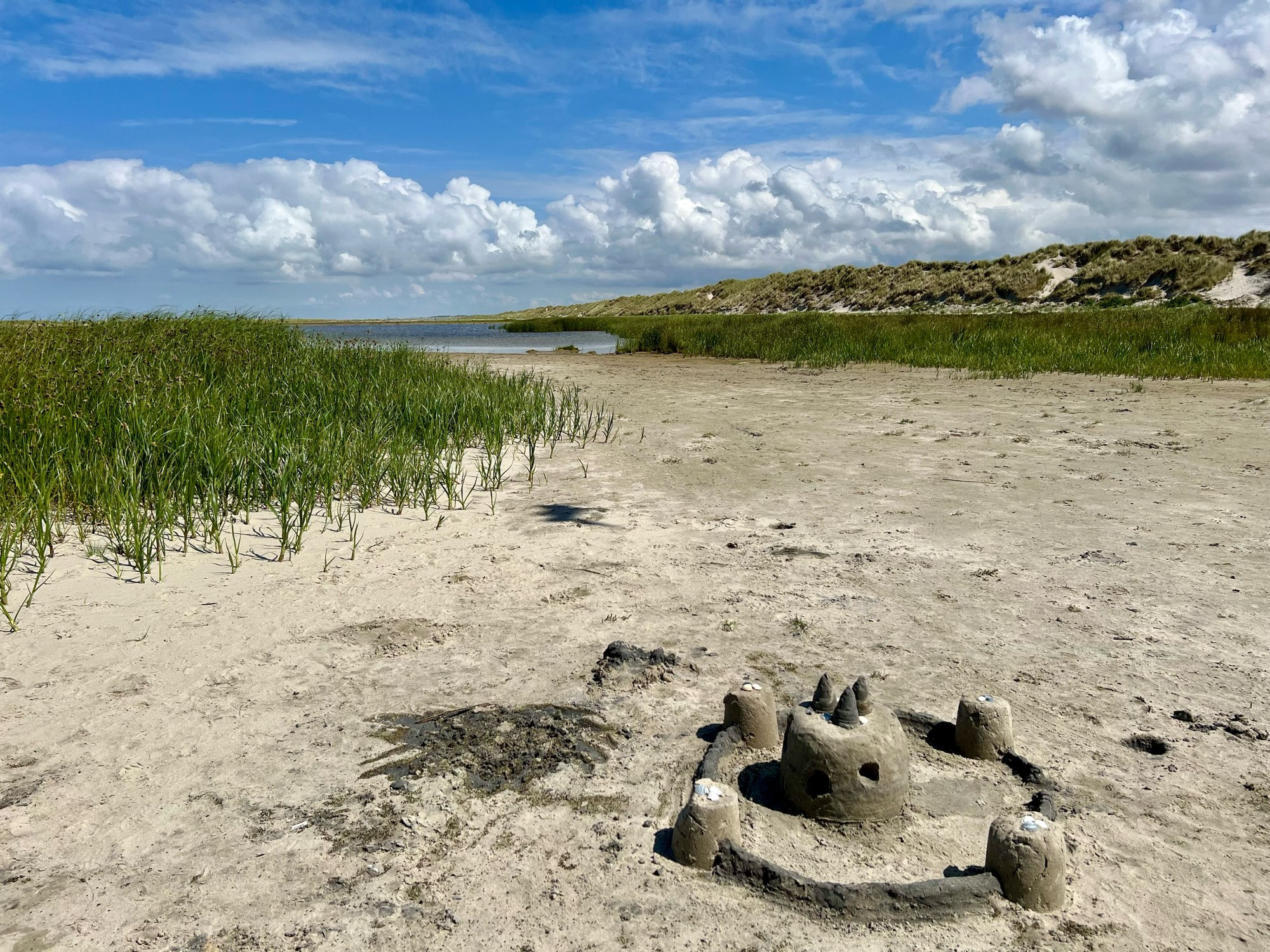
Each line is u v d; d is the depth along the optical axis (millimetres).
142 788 3367
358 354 15508
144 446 7527
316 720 3910
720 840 2879
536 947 2541
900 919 2646
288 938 2576
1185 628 4895
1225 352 19688
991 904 2691
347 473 8211
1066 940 2562
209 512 6992
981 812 3209
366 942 2562
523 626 5012
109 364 10062
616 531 7023
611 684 4223
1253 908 2693
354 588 5652
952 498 7988
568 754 3607
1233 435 11086
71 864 2920
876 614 5164
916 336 25781
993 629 4930
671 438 11555
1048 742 3674
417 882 2826
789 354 25297
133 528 6410
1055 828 2748
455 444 10375
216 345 12898
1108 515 7297
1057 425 12172
